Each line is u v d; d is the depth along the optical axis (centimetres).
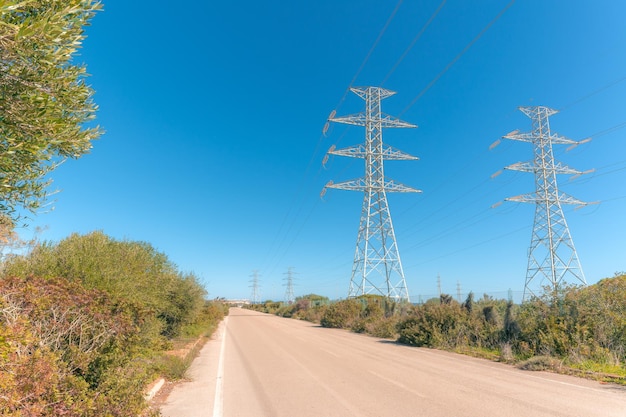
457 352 1702
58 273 959
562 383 1002
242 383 1051
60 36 383
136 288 1219
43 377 464
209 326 3100
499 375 1130
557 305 1524
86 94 456
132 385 642
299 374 1170
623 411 716
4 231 493
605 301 1402
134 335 783
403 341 2153
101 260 1072
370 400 827
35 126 381
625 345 1307
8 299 559
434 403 791
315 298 7556
